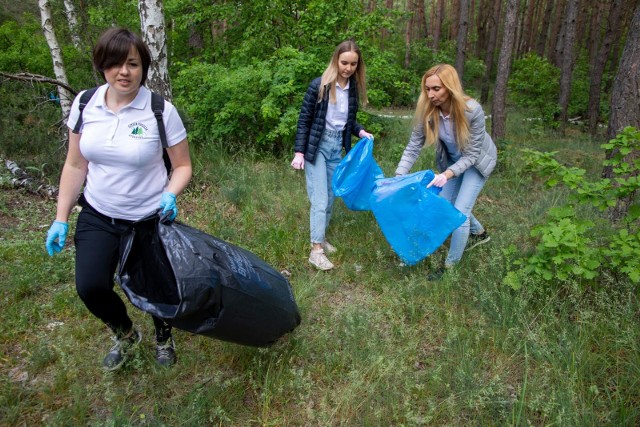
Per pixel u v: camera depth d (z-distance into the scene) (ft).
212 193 17.28
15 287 10.59
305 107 12.28
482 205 18.04
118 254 7.65
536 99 44.09
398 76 27.09
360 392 8.16
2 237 13.28
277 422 7.64
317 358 9.14
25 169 18.13
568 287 10.25
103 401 7.89
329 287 11.65
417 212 11.43
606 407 7.95
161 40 17.67
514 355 9.13
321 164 12.55
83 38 25.90
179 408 7.75
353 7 24.52
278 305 7.99
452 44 74.59
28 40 30.81
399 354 9.00
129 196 7.36
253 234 14.24
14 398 7.74
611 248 10.75
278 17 24.32
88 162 7.64
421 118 11.88
